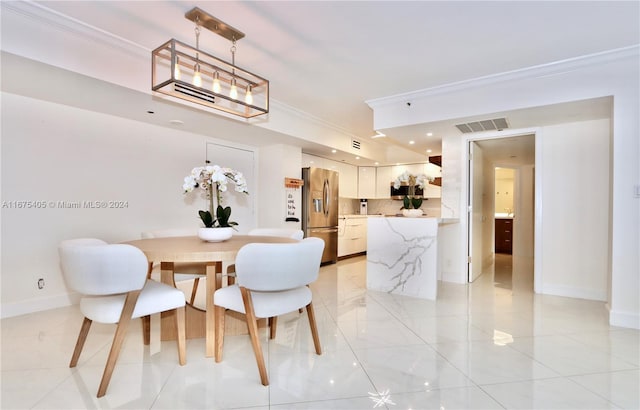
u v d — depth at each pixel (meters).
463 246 4.29
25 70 2.31
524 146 4.66
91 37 2.41
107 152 3.41
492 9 2.10
